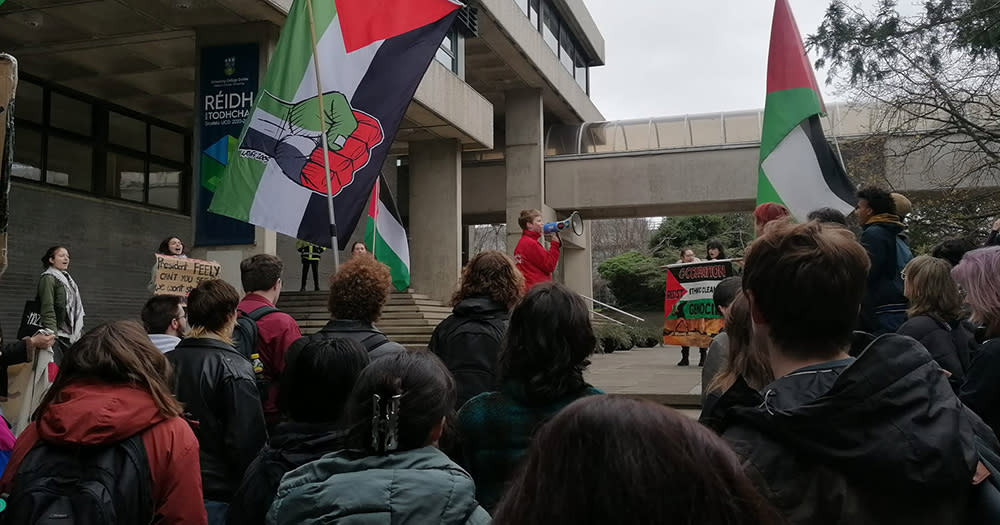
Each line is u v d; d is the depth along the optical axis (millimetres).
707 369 3812
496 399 2551
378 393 2018
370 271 3816
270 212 6375
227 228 12133
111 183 17062
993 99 16859
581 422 878
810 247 1786
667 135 27094
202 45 12750
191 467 2588
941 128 17516
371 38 6672
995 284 2883
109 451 2428
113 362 2533
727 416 1782
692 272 13078
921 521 1516
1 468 3107
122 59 14789
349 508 1877
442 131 18781
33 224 14938
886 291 4605
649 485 827
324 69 6586
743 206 25266
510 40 21391
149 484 2477
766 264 1825
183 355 3426
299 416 2654
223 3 11836
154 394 2557
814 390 1692
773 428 1629
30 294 14742
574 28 28453
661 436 854
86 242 16078
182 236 18781
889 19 15539
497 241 57469
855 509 1524
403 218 27344
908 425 1524
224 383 3348
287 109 6539
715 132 26656
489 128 20438
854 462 1520
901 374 1574
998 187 18438
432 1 6766
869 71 15781
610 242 63688
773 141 6672
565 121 29109
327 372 2619
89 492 2295
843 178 6605
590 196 25656
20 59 14695
